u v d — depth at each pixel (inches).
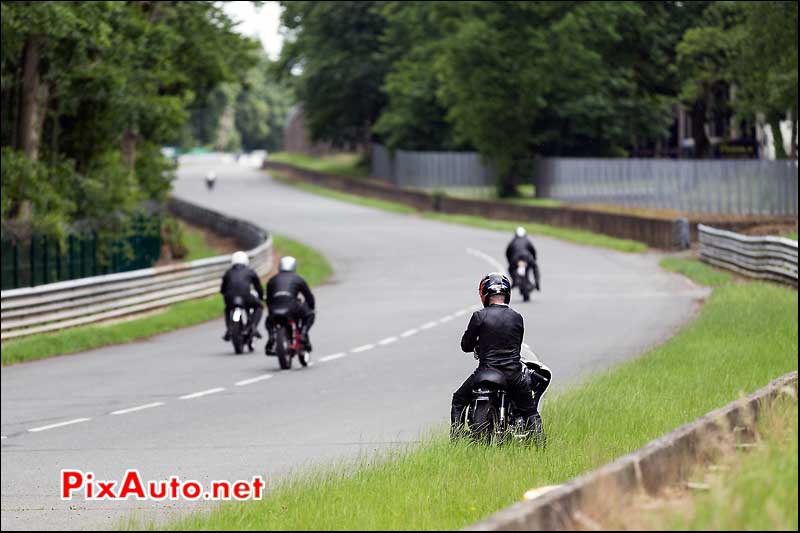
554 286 4475.9
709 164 6771.7
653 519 604.7
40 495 1390.3
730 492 622.2
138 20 5418.3
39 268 4296.3
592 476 623.8
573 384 2034.9
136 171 6791.3
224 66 6766.7
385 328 3395.7
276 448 1688.0
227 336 2992.1
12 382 2632.9
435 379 2400.3
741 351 2315.5
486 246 6560.0
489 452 1232.8
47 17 4475.9
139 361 2933.1
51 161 5393.7
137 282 3890.3
